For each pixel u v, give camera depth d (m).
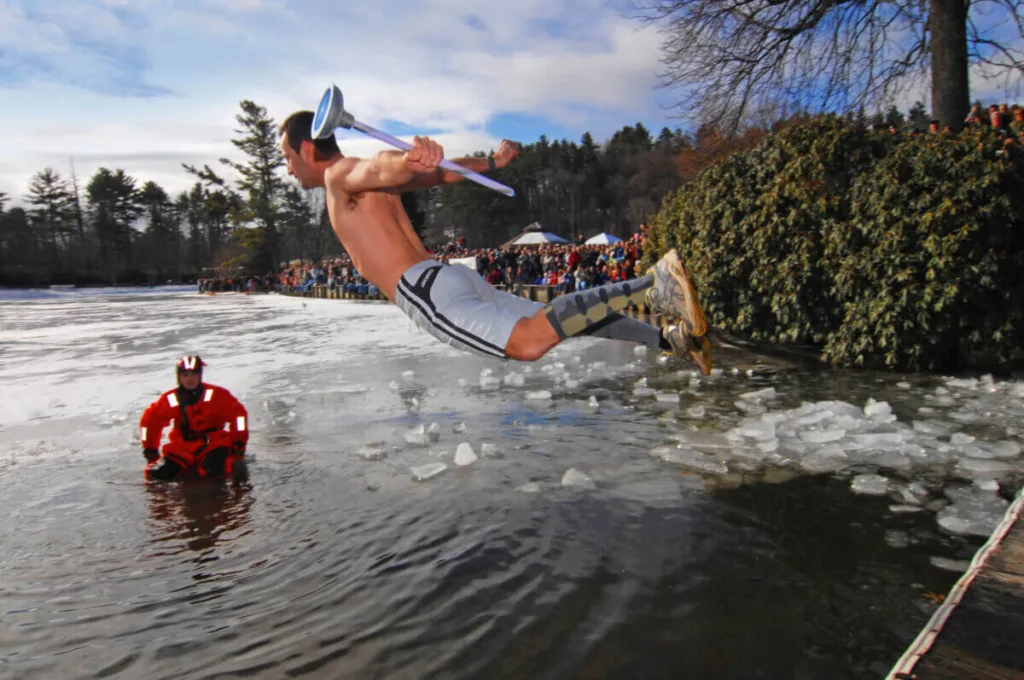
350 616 2.86
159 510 4.24
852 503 3.89
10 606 3.04
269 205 70.88
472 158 2.99
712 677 2.37
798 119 12.06
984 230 7.00
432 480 4.52
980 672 2.10
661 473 4.49
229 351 12.46
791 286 8.43
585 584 3.05
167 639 2.74
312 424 6.29
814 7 11.22
